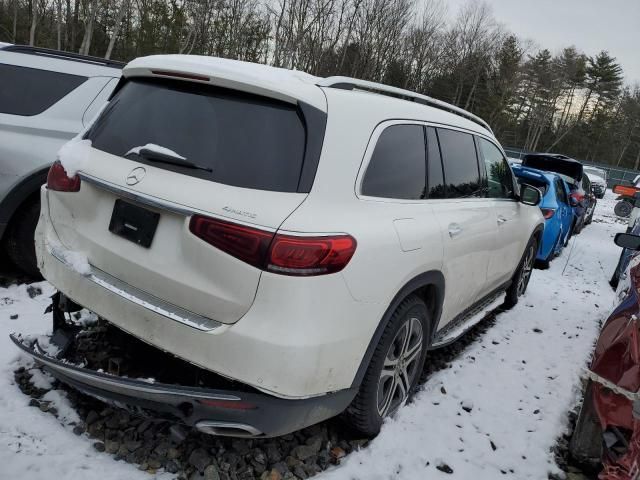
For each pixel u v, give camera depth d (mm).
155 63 2795
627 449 2381
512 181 4957
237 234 2229
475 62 61312
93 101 4770
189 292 2344
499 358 4523
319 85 2705
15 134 4352
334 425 3135
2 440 2625
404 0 40219
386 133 2881
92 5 25547
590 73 78750
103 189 2654
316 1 33406
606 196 28203
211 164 2436
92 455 2652
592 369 2572
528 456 3225
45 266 2961
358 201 2609
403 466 2912
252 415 2326
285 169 2389
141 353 2932
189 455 2721
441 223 3227
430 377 3965
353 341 2490
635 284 2693
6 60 4551
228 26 34219
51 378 3180
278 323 2227
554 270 8414
